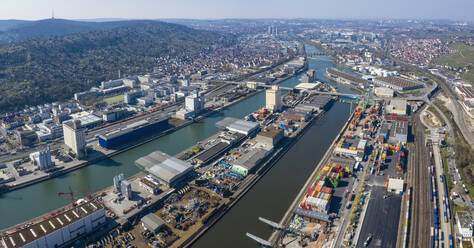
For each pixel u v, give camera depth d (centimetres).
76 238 17525
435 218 19075
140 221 19175
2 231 18138
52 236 16500
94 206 18700
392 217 19350
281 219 19588
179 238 17612
